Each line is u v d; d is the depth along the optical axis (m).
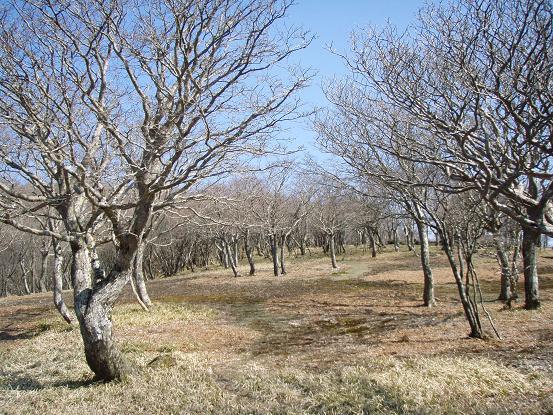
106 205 8.95
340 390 8.16
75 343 13.49
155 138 8.98
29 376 10.41
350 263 45.16
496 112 8.30
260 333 15.20
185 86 8.90
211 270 50.88
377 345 11.95
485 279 26.52
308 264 47.38
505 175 8.34
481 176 8.00
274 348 12.79
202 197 10.75
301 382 8.91
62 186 11.20
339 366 9.88
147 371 9.95
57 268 17.22
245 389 8.84
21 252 46.06
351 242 74.94
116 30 8.92
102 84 10.24
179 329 15.80
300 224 51.66
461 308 17.22
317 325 16.27
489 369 8.59
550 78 7.91
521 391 7.54
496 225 15.41
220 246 50.53
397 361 9.73
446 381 8.16
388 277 31.53
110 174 9.15
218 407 7.99
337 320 17.00
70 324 16.75
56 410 7.86
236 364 10.96
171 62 8.72
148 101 9.67
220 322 17.45
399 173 15.70
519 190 8.98
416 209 17.36
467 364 8.95
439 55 8.80
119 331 15.29
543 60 7.39
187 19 8.88
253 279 36.66
